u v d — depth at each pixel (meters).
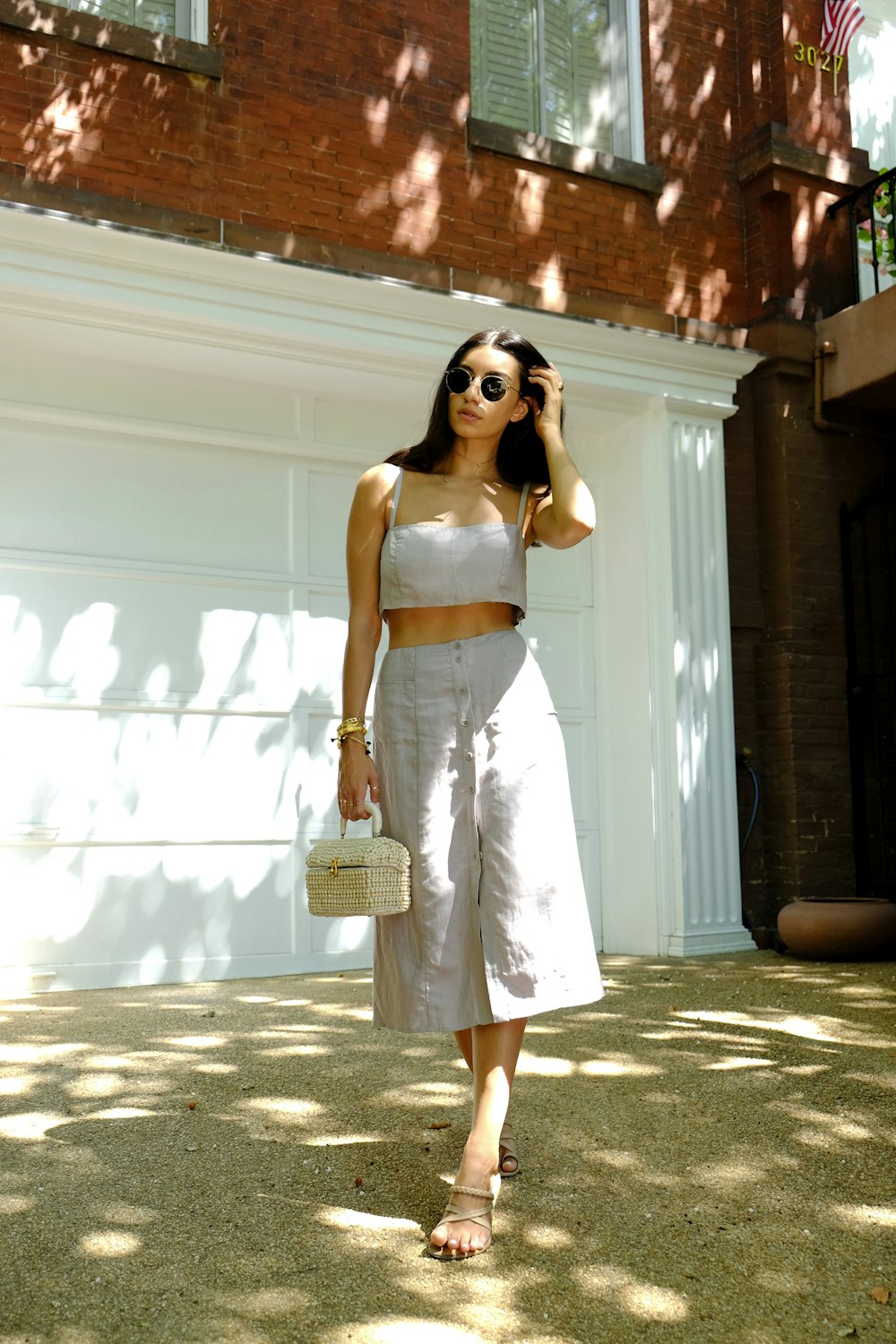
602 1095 2.99
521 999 2.13
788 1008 4.20
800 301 6.63
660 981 4.95
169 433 5.41
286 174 5.30
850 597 6.59
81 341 5.07
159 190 4.99
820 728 6.48
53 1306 1.78
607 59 6.71
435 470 2.37
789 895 6.32
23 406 5.10
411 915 2.18
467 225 5.78
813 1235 2.10
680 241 6.48
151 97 5.01
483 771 2.19
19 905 4.93
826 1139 2.62
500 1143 2.39
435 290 5.43
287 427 5.74
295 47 5.39
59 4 5.12
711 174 6.64
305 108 5.39
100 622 5.22
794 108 6.73
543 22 6.50
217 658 5.47
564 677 6.46
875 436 6.83
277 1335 1.70
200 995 4.71
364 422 5.95
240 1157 2.47
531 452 2.43
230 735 5.46
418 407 6.06
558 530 2.30
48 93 4.78
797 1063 3.32
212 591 5.49
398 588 2.25
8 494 5.07
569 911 2.22
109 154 4.89
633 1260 1.99
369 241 5.48
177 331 5.07
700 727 6.18
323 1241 2.03
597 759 6.50
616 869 6.37
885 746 6.79
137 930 5.14
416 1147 2.54
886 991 4.58
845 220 6.90
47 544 5.13
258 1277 1.89
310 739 5.68
